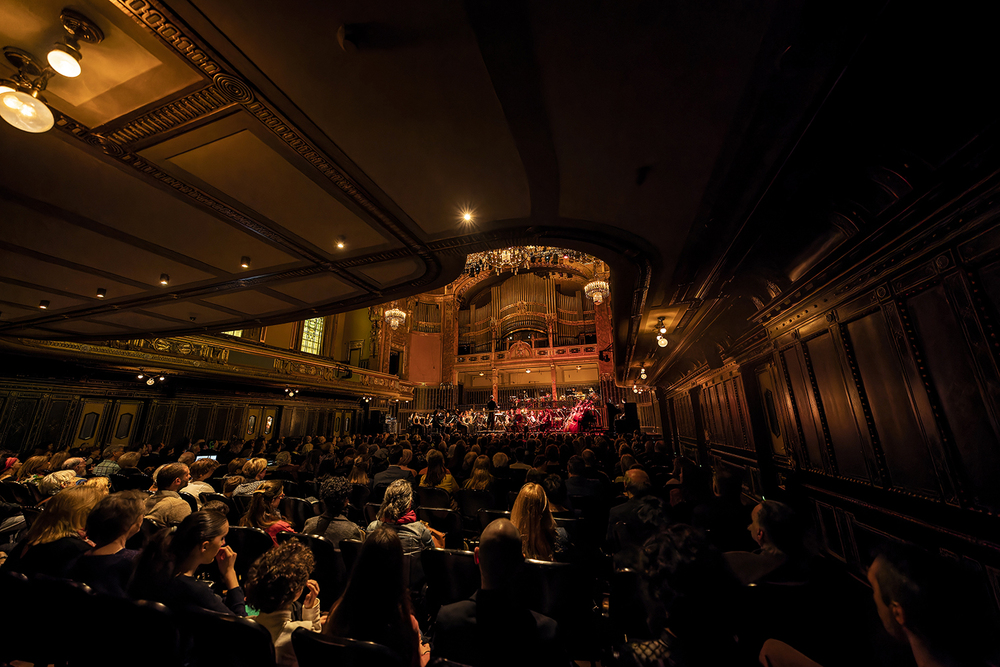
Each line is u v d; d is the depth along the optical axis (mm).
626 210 4008
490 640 1477
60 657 1908
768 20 2016
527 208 4055
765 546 1883
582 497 4156
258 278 5859
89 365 10438
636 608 2275
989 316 2330
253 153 3283
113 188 3730
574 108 2725
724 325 6863
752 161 3066
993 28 1815
